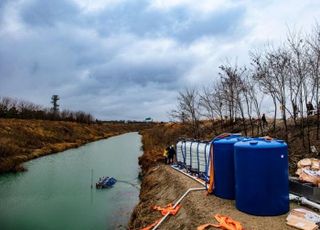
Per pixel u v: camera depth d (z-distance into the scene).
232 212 10.01
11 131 54.88
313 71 20.08
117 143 70.25
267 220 9.15
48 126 73.06
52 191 24.02
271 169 9.43
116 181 27.08
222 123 34.81
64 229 15.76
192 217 10.33
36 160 41.62
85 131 90.50
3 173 31.81
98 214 18.03
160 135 53.25
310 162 13.05
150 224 12.02
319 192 10.22
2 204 20.64
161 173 20.61
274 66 23.77
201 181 15.23
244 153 9.71
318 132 19.53
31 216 18.00
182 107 45.38
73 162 39.44
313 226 8.32
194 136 36.34
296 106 21.20
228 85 31.19
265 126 27.25
